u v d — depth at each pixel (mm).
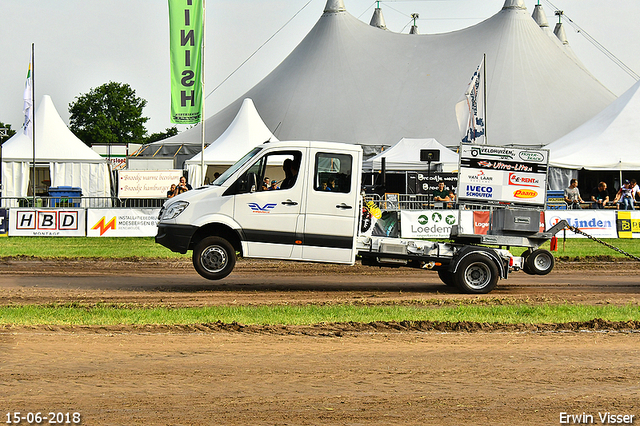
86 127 88375
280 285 12289
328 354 6871
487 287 11633
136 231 21125
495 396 5633
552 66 53156
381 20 80812
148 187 27469
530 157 12258
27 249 17609
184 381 5891
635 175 32094
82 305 9406
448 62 53156
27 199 25984
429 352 7016
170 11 21328
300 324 8227
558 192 27453
